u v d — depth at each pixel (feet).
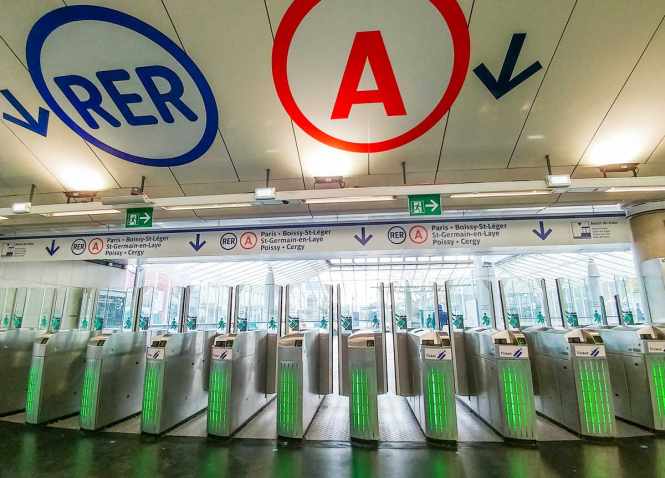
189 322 20.42
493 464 12.62
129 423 17.84
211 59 15.06
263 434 16.03
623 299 22.94
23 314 25.44
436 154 18.48
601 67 14.56
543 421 17.31
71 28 14.24
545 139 17.42
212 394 16.03
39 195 22.02
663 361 16.06
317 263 56.70
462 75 15.19
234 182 20.68
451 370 15.05
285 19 13.93
